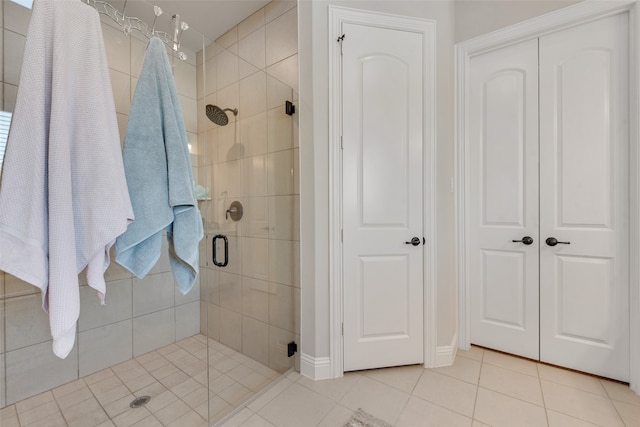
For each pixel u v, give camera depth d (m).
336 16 1.67
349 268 1.71
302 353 1.73
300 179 1.75
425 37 1.77
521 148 1.89
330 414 1.38
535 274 1.85
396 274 1.76
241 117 1.82
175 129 1.06
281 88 1.80
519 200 1.90
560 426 1.28
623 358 1.59
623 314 1.60
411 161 1.77
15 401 1.39
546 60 1.80
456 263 2.04
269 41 1.92
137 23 1.56
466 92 2.04
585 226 1.70
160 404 1.48
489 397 1.49
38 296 1.45
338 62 1.68
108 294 1.73
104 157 0.84
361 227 1.73
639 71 1.50
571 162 1.74
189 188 1.07
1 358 1.36
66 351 0.77
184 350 1.98
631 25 1.54
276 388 1.59
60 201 0.76
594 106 1.67
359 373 1.73
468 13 2.00
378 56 1.73
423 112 1.77
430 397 1.49
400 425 1.30
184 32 1.70
